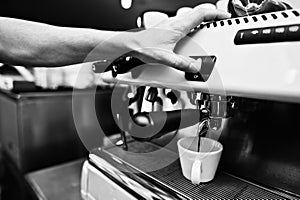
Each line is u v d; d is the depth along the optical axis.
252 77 0.21
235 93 0.23
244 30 0.23
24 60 0.30
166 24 0.26
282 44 0.20
